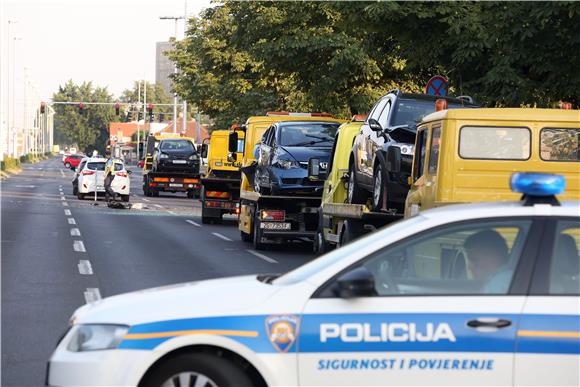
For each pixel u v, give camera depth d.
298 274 9.91
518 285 9.30
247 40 62.75
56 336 16.41
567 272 9.37
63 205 63.53
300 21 52.16
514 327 9.12
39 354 14.90
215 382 9.33
